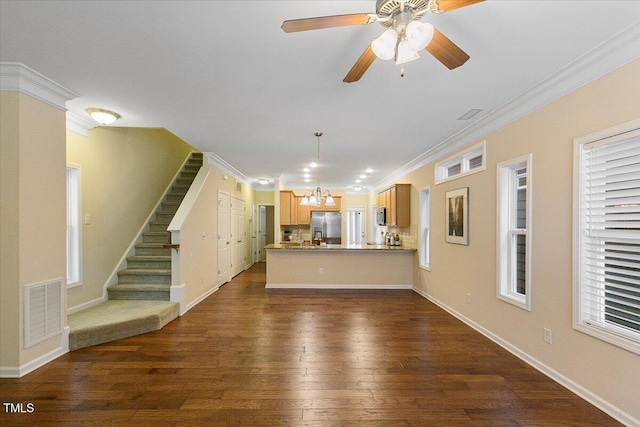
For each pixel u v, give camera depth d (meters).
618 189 2.17
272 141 4.64
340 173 7.59
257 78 2.62
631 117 2.04
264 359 3.03
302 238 9.95
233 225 7.49
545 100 2.74
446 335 3.68
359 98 3.04
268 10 1.79
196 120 3.68
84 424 2.06
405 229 6.80
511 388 2.52
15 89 2.55
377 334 3.71
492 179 3.54
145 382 2.59
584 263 2.39
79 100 3.10
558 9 1.77
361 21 1.55
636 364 2.00
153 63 2.38
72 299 3.81
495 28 1.95
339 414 2.19
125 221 4.87
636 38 1.95
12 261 2.59
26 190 2.64
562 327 2.56
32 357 2.74
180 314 4.43
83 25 1.92
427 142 4.65
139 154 5.23
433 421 2.12
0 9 1.76
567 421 2.11
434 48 1.72
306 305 5.03
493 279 3.51
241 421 2.11
